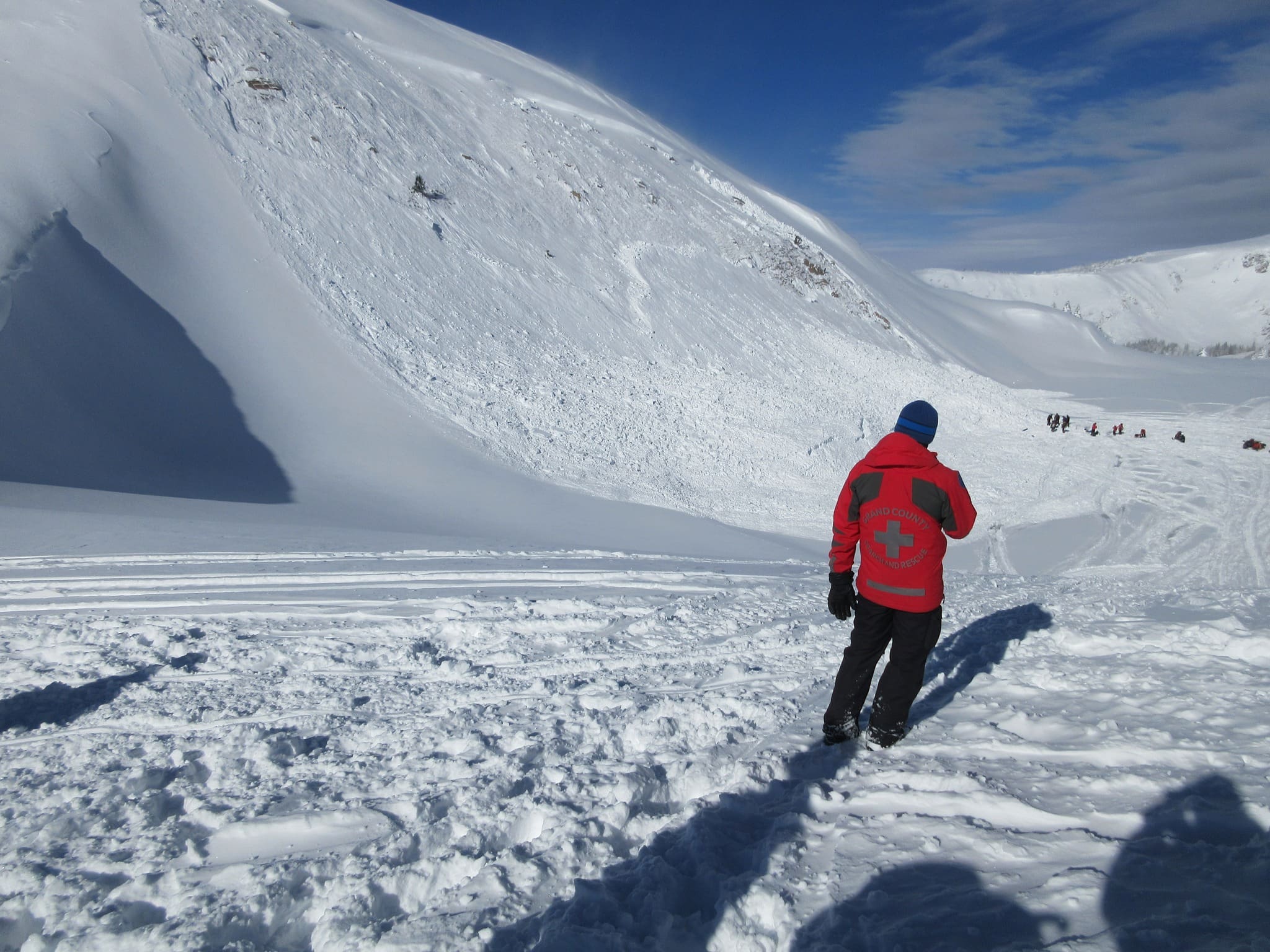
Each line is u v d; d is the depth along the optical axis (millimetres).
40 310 20156
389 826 2805
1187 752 2729
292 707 4164
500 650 5277
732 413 31625
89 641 5453
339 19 58219
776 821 2545
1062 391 58188
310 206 33281
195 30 38844
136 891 2420
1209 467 31672
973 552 21797
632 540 17562
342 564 8766
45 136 26438
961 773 2721
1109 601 6070
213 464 19672
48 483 15906
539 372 30984
